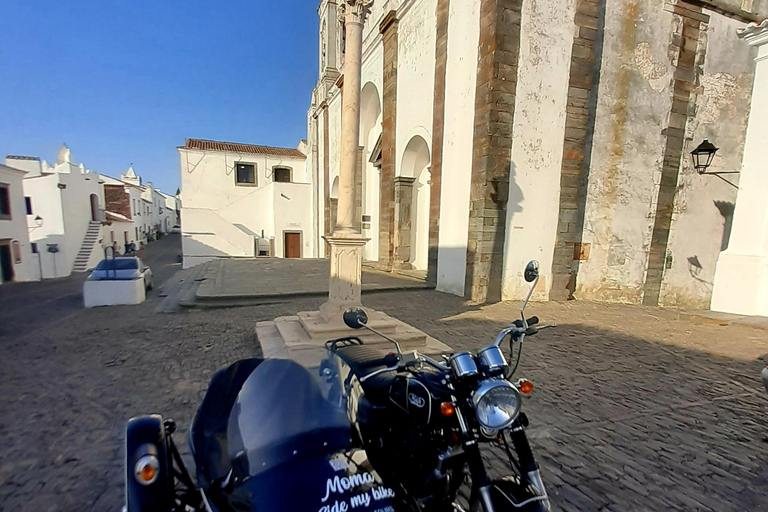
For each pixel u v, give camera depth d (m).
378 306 8.75
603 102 9.96
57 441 3.12
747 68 11.22
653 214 10.55
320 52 25.91
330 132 24.19
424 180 14.42
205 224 26.22
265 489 1.53
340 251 5.33
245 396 2.00
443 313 8.09
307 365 2.06
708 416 3.72
